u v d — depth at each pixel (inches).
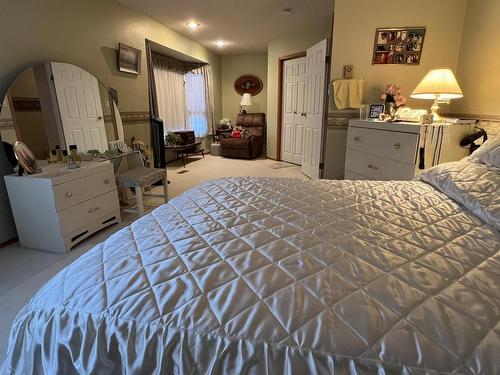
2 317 63.5
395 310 27.7
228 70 282.4
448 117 119.3
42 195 86.3
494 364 22.6
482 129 93.5
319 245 40.2
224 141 252.8
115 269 35.2
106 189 107.3
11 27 93.5
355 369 23.5
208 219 49.8
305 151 194.7
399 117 113.4
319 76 166.1
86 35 122.6
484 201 51.3
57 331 30.2
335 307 28.1
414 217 51.1
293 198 61.2
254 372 24.9
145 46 163.6
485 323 26.1
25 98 98.0
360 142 117.4
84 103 121.5
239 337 25.6
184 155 246.7
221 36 209.5
